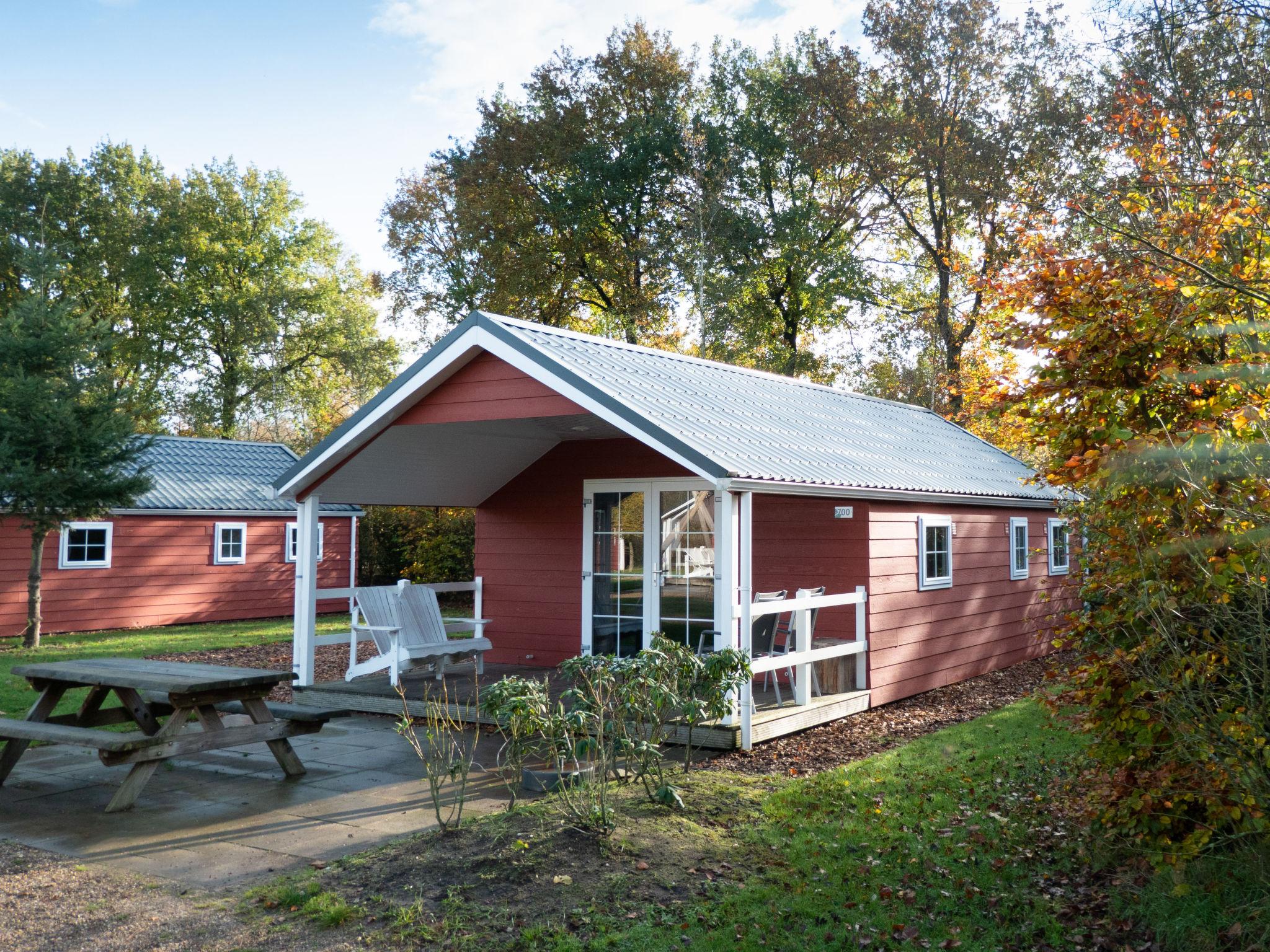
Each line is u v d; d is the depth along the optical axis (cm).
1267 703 475
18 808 712
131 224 3625
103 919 502
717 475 849
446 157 3222
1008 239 1903
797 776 791
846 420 1405
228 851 609
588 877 533
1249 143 1145
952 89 2692
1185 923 473
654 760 775
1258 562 466
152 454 2377
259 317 3759
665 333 3222
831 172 3088
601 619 1244
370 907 511
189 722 1001
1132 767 563
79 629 2038
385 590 1162
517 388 1000
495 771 818
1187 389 561
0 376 1769
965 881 548
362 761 861
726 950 461
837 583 1143
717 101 3222
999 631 1474
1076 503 956
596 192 2938
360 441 1092
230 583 2323
